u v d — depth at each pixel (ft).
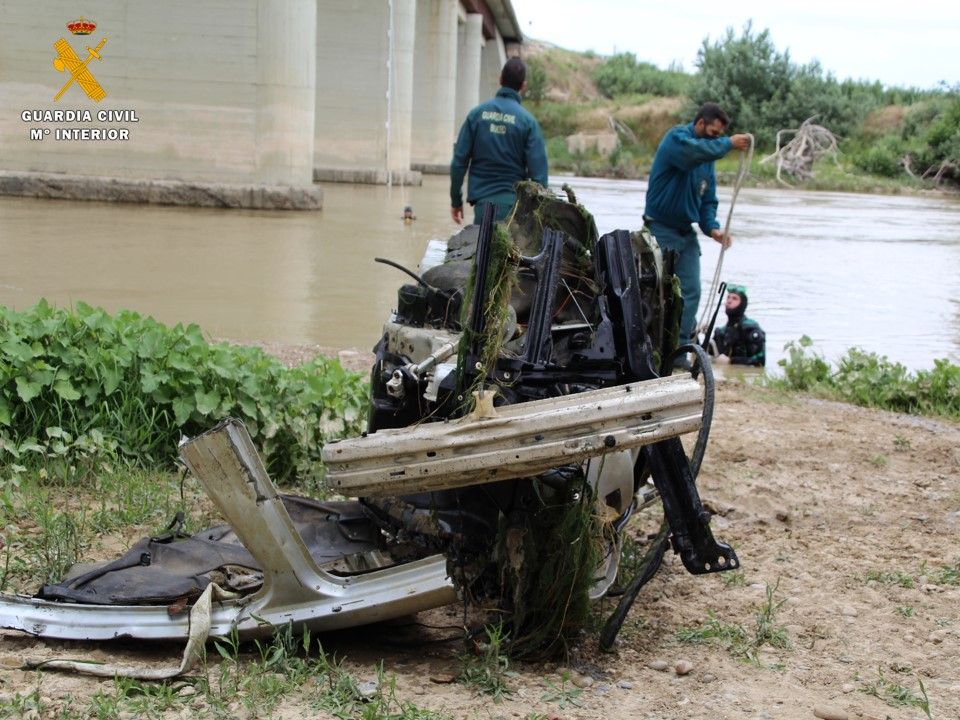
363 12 108.27
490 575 13.23
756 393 30.86
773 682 12.99
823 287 56.34
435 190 105.81
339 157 110.42
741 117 225.15
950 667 13.64
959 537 18.86
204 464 12.41
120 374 20.39
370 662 13.12
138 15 74.90
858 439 25.54
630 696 12.41
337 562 14.11
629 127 241.76
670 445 13.19
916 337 43.32
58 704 11.43
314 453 20.63
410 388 13.76
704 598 15.69
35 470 19.16
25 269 43.96
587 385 13.32
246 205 74.84
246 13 75.00
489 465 11.59
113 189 73.82
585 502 12.70
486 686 12.30
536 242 14.17
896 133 221.66
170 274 45.19
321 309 39.09
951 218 118.11
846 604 15.64
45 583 14.56
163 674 12.10
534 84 263.90
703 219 30.30
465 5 162.20
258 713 11.37
